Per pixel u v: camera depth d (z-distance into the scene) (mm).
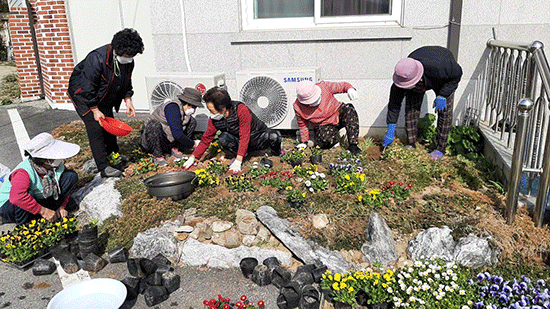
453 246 3477
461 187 4270
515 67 4352
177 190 4137
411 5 5469
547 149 3336
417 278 3113
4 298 3283
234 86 6309
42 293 3338
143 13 7594
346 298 3004
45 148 3744
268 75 5543
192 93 4891
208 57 6266
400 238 3713
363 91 5902
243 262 3441
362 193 4188
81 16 7930
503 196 4023
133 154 5504
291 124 5750
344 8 5855
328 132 5180
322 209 3977
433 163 4797
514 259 3377
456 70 4406
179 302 3182
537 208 3523
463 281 3096
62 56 8273
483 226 3574
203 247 3674
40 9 8016
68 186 4219
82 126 6941
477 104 5504
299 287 3115
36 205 3861
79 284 3086
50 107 9062
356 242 3662
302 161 4898
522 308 2713
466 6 5227
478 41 5305
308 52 5922
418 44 5574
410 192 4211
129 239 3928
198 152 4887
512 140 4715
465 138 5156
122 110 7961
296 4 6016
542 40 5156
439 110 4812
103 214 4258
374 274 3141
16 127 7598
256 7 6137
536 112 3932
